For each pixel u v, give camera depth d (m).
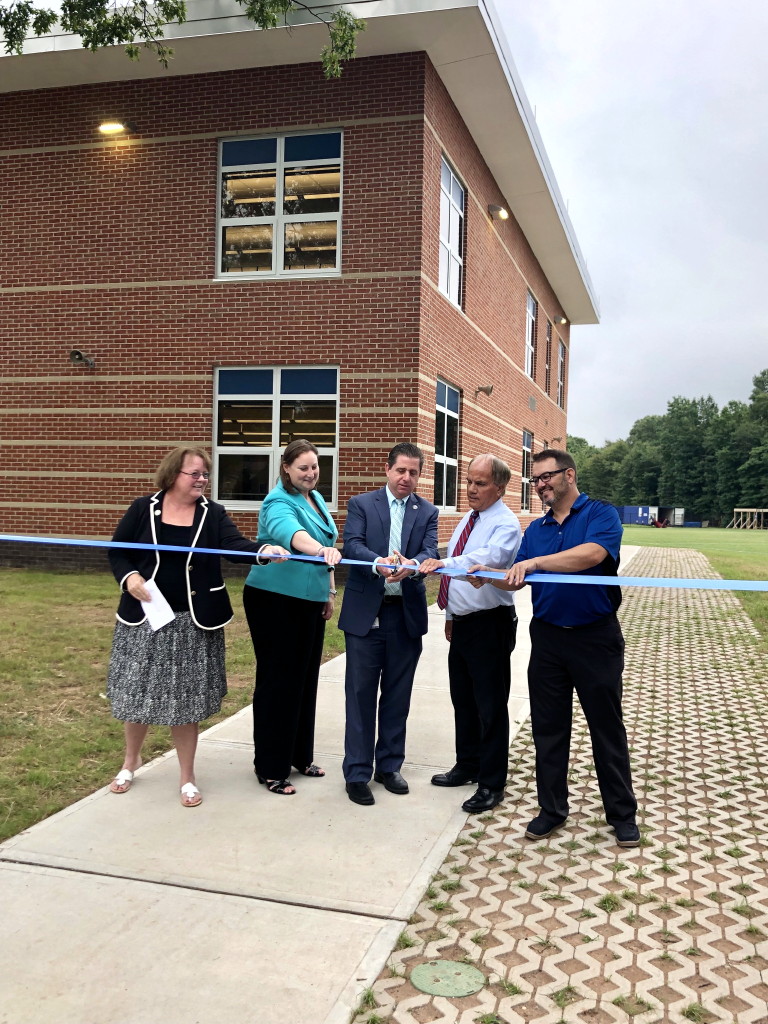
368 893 3.05
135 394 12.34
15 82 12.38
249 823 3.67
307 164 11.80
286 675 4.04
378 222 11.48
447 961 2.65
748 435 95.12
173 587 3.74
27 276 12.68
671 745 5.09
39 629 7.71
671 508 87.94
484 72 11.91
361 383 11.57
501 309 17.12
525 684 6.60
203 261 12.07
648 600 12.56
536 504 22.53
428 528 4.21
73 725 5.00
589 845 3.59
